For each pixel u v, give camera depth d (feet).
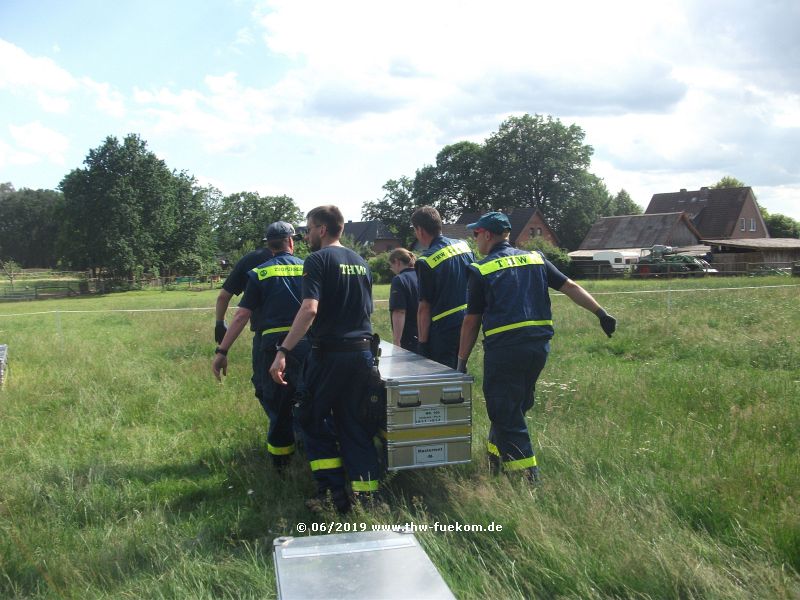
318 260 12.86
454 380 13.15
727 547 10.77
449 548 10.87
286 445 15.67
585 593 9.52
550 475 14.10
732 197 210.59
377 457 13.34
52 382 26.63
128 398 23.76
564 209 235.61
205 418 20.68
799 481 12.96
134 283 182.19
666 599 9.43
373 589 5.75
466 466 14.52
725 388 21.43
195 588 10.14
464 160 252.21
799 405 18.99
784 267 140.87
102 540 12.00
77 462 16.74
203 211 213.87
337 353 12.89
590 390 21.86
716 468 13.92
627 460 14.83
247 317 15.31
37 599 10.16
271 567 10.68
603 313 14.03
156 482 15.47
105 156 188.44
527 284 13.67
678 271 136.15
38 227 383.65
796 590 9.37
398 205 286.25
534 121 237.25
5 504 13.55
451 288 16.49
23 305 123.95
